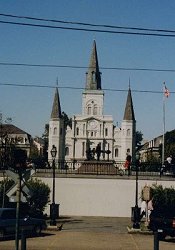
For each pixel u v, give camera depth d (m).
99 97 145.50
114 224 30.22
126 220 33.28
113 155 143.38
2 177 35.56
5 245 19.56
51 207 28.38
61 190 36.66
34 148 118.12
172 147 91.38
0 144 49.88
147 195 27.47
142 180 36.28
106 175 36.84
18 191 13.66
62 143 139.88
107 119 144.12
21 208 23.25
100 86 147.00
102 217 35.62
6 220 21.81
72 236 23.23
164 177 36.16
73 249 18.75
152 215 24.17
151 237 23.38
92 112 145.25
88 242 21.02
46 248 18.92
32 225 23.06
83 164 38.81
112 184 36.53
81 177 36.78
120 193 36.41
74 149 143.88
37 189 32.12
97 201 36.50
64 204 36.53
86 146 143.62
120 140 143.38
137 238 22.89
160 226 23.50
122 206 36.25
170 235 23.34
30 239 21.95
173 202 31.36
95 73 146.62
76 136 143.88
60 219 33.09
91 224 29.98
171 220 23.19
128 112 140.62
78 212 36.44
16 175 15.65
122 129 140.88
